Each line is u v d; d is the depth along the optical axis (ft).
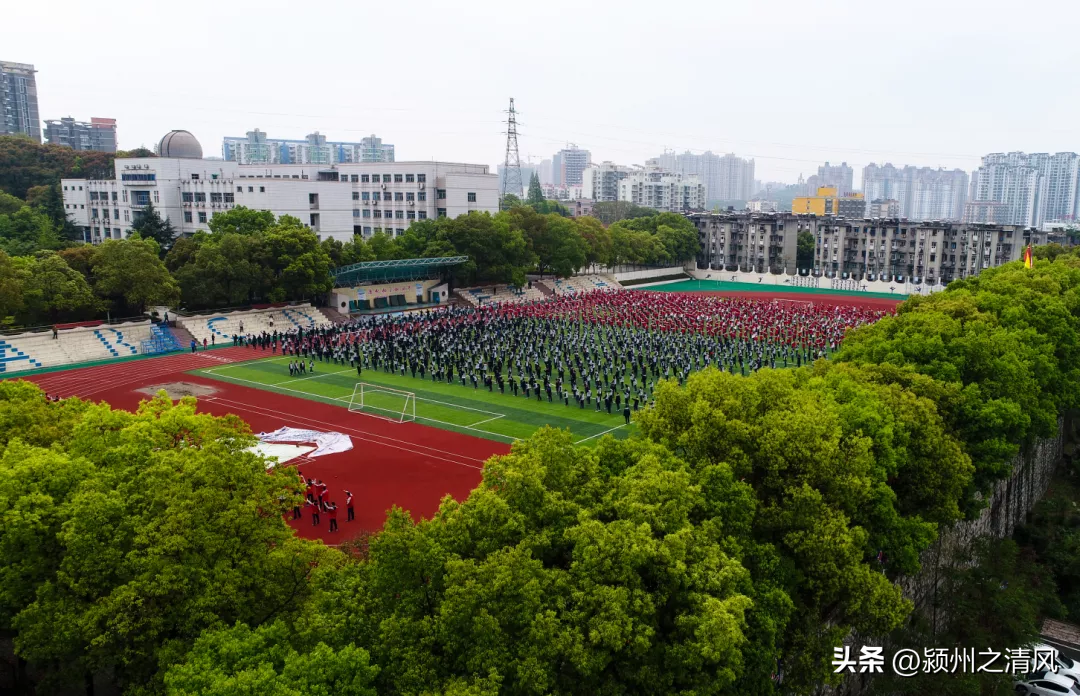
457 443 193.88
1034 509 185.16
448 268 443.73
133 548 76.38
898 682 113.29
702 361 281.54
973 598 130.41
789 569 91.97
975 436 137.08
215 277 335.26
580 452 94.79
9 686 89.71
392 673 65.00
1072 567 154.92
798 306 412.98
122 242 309.22
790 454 97.14
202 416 104.17
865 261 597.93
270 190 446.19
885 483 110.32
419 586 71.56
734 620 69.46
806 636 92.17
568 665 70.18
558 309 397.19
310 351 297.74
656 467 88.74
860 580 93.04
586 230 527.40
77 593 74.49
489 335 312.29
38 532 78.33
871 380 136.67
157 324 322.75
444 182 543.80
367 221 563.89
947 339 155.43
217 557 75.66
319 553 82.02
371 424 210.18
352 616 68.85
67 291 289.74
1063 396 172.24
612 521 80.69
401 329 332.80
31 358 272.31
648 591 76.95
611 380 255.70
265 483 83.46
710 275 627.87
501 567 69.51
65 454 91.50
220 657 63.00
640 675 71.26
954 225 562.25
